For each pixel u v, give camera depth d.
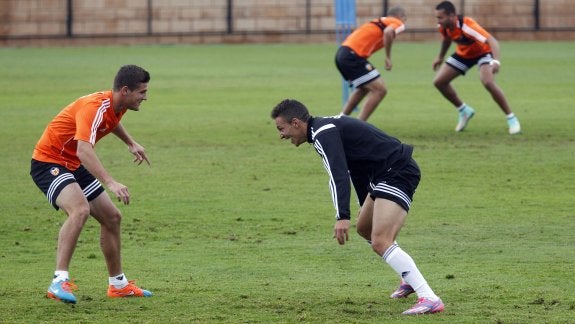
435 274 28.70
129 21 146.25
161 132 62.31
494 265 29.83
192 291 26.88
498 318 23.56
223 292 26.70
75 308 24.97
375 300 25.67
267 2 146.38
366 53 56.12
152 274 29.09
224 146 56.41
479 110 72.06
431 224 36.25
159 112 72.31
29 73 102.19
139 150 27.20
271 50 134.12
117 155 53.59
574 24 143.75
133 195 42.50
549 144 55.56
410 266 24.00
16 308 24.95
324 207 39.75
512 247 32.41
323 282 27.95
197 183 45.25
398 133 60.44
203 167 49.56
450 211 38.59
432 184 44.38
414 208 39.22
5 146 56.44
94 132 24.50
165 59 119.94
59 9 145.38
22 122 66.56
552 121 65.38
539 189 43.03
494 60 57.28
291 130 24.03
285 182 45.41
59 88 88.12
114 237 25.86
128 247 32.97
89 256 31.67
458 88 87.00
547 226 35.75
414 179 24.16
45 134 25.41
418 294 24.11
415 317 23.70
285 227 36.09
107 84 91.31
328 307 24.89
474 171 47.50
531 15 143.88
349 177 23.55
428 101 77.88
